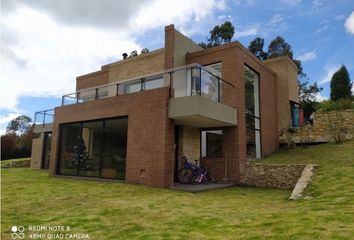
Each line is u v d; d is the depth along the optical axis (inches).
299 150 587.5
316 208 229.0
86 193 338.3
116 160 460.1
